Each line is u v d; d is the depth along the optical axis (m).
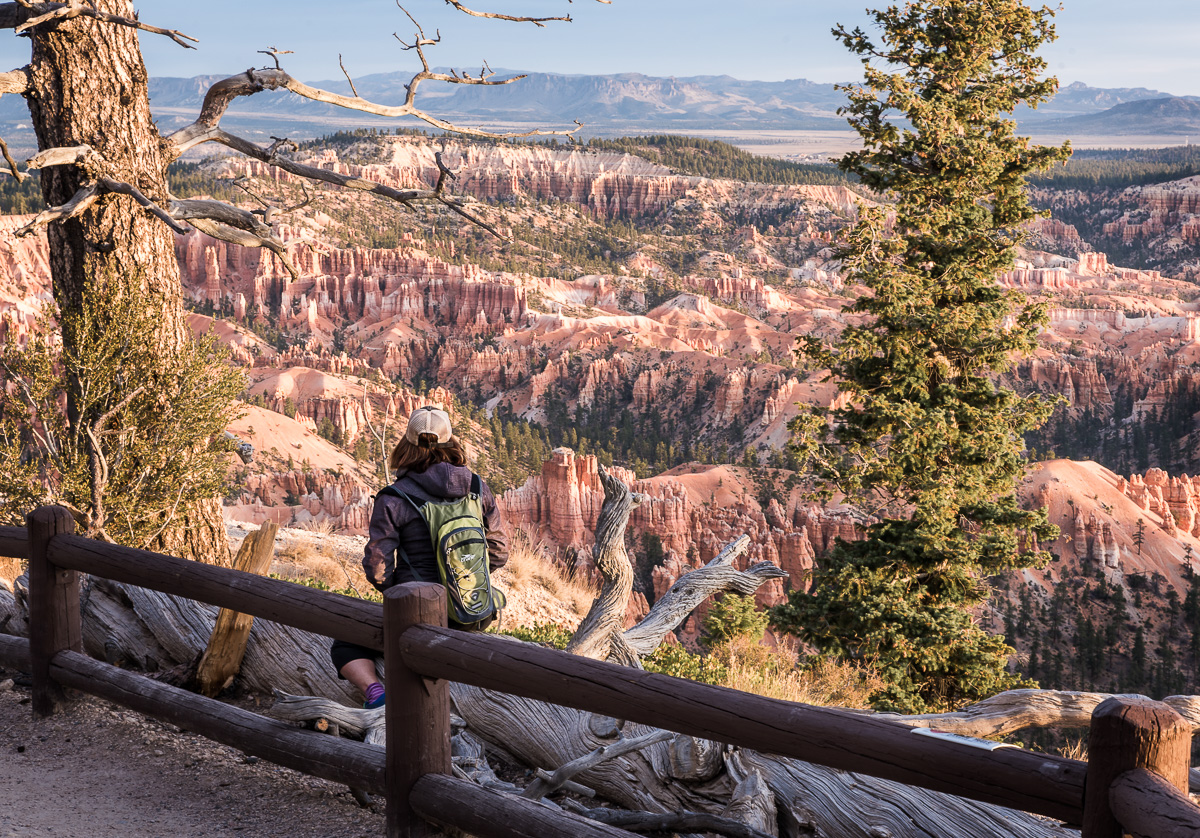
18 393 9.79
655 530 105.06
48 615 5.40
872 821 4.10
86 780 4.66
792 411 193.88
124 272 9.88
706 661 10.05
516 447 171.62
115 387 9.75
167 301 10.23
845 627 18.06
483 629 4.12
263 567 5.48
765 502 117.62
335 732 4.28
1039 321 18.73
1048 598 111.44
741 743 2.85
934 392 19.09
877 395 19.03
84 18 9.34
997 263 19.73
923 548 17.31
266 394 166.88
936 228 19.23
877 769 2.62
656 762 4.62
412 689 3.64
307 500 102.88
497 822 3.38
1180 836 1.87
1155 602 115.88
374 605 3.86
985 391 18.98
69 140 9.52
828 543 106.25
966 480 18.19
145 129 9.93
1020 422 19.16
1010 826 3.90
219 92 10.38
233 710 4.59
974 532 19.33
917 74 20.75
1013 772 2.39
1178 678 93.56
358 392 169.00
